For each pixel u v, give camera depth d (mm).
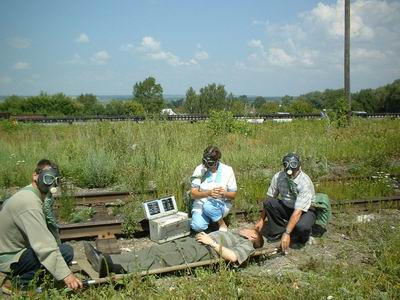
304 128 19125
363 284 4559
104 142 12117
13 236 4383
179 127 15195
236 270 5184
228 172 6387
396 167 10922
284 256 5707
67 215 7156
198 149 12406
